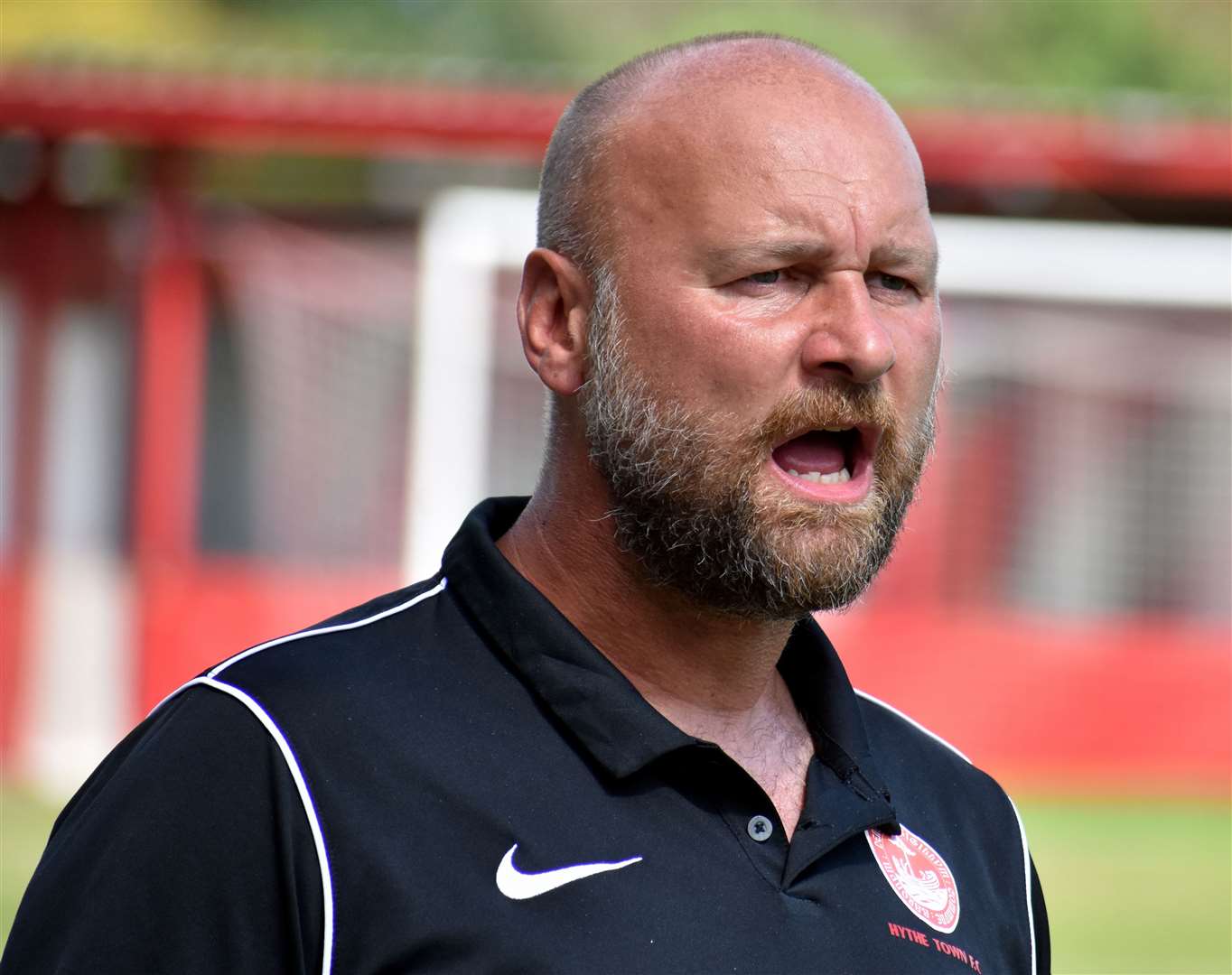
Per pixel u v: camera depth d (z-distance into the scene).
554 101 36.78
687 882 6.62
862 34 86.50
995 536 43.19
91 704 38.78
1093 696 40.31
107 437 39.97
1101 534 43.44
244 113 36.41
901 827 7.65
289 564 41.75
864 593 7.28
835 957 6.77
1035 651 40.28
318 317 41.69
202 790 6.36
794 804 7.42
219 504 41.81
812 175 6.95
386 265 41.81
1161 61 91.00
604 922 6.43
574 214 7.39
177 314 38.69
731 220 6.91
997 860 8.13
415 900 6.29
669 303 6.98
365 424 42.25
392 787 6.50
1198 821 35.38
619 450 7.10
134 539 39.12
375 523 42.44
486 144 37.12
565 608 7.50
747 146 6.97
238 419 41.81
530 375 42.03
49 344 39.59
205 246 39.75
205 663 38.22
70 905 6.30
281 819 6.32
